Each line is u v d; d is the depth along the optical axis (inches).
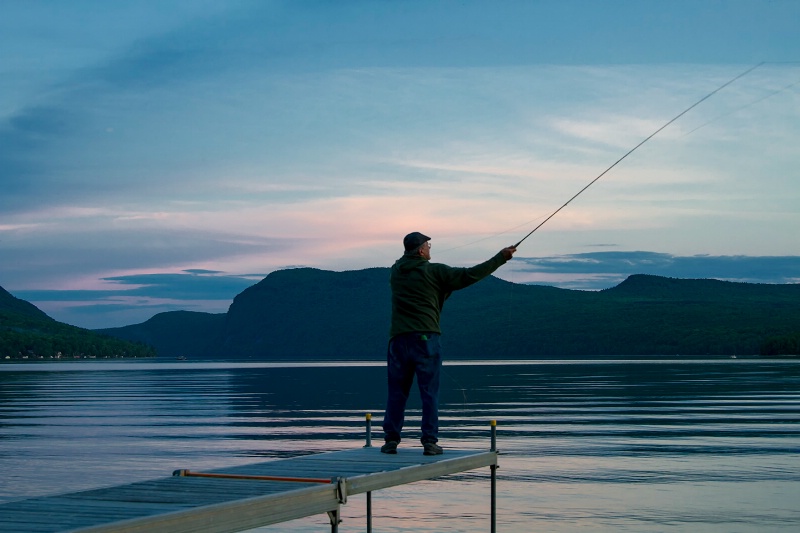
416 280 394.3
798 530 612.4
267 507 288.7
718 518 651.5
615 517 658.8
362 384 3169.3
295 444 1131.3
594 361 7032.5
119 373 5374.0
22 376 4746.6
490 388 2667.3
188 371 5733.3
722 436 1197.7
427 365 391.5
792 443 1113.4
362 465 362.0
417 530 624.7
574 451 1048.2
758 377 3218.5
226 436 1250.6
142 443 1165.7
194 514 265.1
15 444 1162.6
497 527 629.9
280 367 6638.8
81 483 817.5
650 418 1493.6
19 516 272.2
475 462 393.1
